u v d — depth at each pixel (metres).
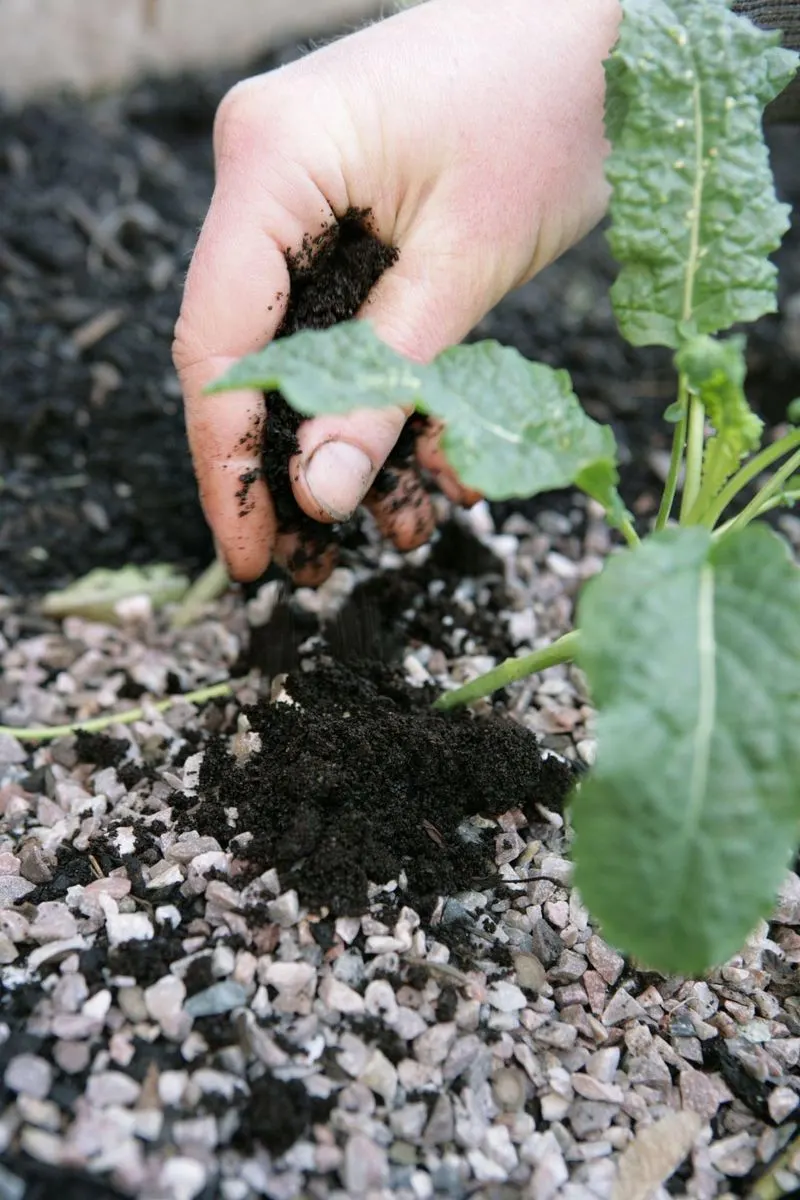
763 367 0.55
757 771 0.29
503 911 0.36
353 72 0.36
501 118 0.37
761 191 0.35
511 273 0.39
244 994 0.33
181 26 0.70
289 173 0.36
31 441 0.51
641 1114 0.33
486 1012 0.34
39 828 0.38
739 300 0.35
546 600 0.46
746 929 0.29
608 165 0.35
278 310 0.37
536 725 0.41
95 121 0.67
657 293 0.35
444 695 0.39
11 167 0.62
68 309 0.55
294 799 0.36
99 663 0.45
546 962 0.36
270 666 0.42
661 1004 0.35
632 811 0.29
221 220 0.36
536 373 0.32
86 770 0.40
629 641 0.30
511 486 0.31
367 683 0.39
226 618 0.46
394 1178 0.32
